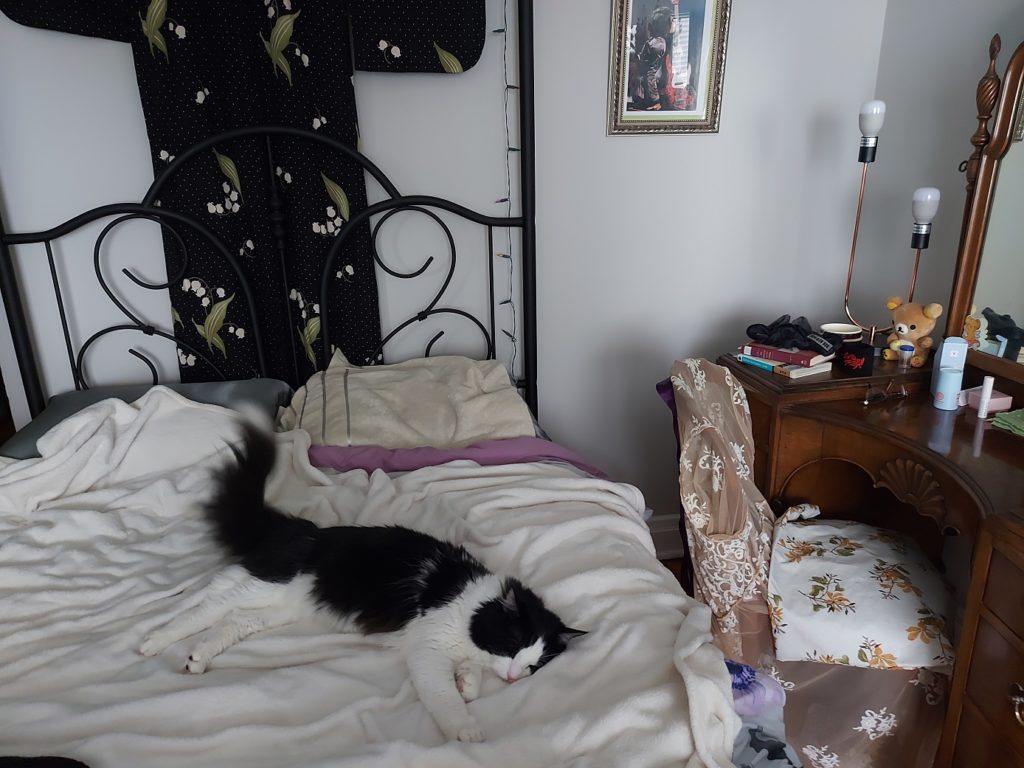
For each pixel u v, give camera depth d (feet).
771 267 7.59
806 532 5.45
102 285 6.10
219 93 5.82
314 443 5.62
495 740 2.88
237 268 6.05
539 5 6.31
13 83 5.64
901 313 5.86
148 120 5.69
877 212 7.17
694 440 4.88
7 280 5.90
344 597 3.68
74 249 6.09
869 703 4.67
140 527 4.60
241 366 6.40
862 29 6.97
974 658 3.91
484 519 4.65
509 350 7.23
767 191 7.31
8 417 8.45
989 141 5.14
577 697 3.21
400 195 6.40
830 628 4.64
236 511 4.11
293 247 6.29
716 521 5.01
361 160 6.09
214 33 5.66
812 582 4.93
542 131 6.67
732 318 7.69
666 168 7.03
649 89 6.70
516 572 4.17
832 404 5.48
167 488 4.85
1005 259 5.15
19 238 5.84
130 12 5.45
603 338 7.45
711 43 6.64
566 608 3.85
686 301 7.52
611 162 6.90
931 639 4.48
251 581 3.76
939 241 6.35
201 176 5.87
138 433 5.35
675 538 8.26
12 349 6.27
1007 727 3.64
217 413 5.59
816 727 4.81
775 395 5.54
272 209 6.09
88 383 6.48
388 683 3.32
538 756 2.82
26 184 5.88
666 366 7.68
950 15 6.10
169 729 2.95
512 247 6.91
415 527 4.52
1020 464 4.31
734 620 5.13
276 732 2.89
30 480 4.89
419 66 6.08
